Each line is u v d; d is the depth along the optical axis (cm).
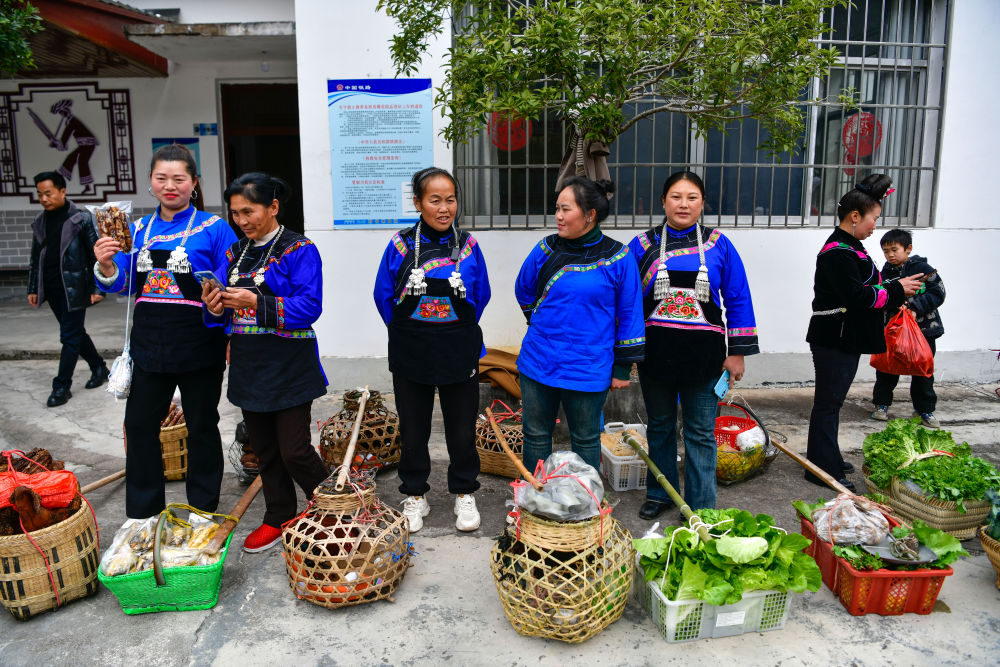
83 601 270
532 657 239
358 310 518
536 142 520
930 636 250
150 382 289
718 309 307
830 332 359
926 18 542
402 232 312
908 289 359
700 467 319
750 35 336
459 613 264
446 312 300
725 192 549
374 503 274
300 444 298
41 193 494
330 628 254
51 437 447
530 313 318
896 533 268
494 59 348
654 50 364
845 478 376
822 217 559
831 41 514
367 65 491
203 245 291
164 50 748
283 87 844
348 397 401
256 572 291
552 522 238
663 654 241
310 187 504
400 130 496
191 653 240
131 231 298
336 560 253
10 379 570
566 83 367
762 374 555
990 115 540
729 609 247
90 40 666
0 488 255
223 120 842
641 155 537
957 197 548
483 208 526
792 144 423
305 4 484
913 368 427
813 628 255
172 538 266
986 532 282
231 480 387
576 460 257
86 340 538
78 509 272
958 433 461
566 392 302
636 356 297
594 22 330
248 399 287
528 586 239
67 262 492
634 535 323
